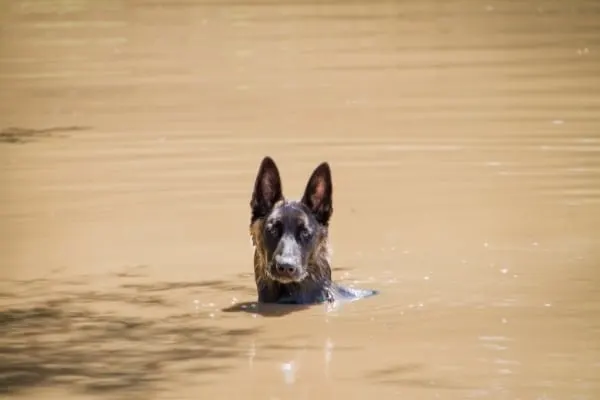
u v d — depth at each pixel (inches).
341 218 1104.2
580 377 674.8
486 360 708.0
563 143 1416.1
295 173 1298.0
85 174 1307.8
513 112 1631.4
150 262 965.2
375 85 1903.3
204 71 2080.5
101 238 1043.9
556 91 1796.3
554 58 2135.8
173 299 860.0
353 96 1807.3
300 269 821.2
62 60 2220.7
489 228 1050.1
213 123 1609.3
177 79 2004.2
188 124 1605.6
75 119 1667.1
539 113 1616.6
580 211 1103.0
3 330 790.5
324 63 2139.5
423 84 1897.1
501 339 748.6
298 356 722.2
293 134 1523.1
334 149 1425.9
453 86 1868.8
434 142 1448.1
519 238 1012.5
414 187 1222.3
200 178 1275.8
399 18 2728.8
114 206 1160.2
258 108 1723.7
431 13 2805.1
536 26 2571.4
